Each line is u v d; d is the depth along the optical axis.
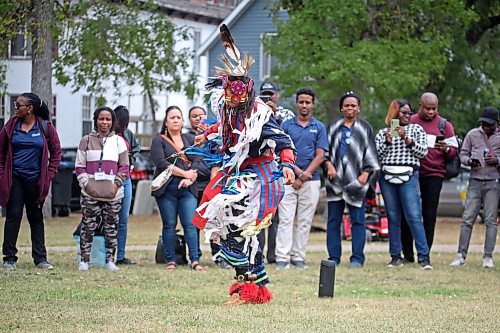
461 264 20.09
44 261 17.73
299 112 19.09
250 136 12.21
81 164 17.44
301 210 19.16
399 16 36.19
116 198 17.64
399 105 19.78
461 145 20.94
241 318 11.80
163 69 40.28
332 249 19.80
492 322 11.98
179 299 13.56
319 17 35.78
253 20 56.59
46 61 32.91
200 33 65.56
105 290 14.42
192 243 18.14
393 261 19.94
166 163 18.08
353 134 19.33
